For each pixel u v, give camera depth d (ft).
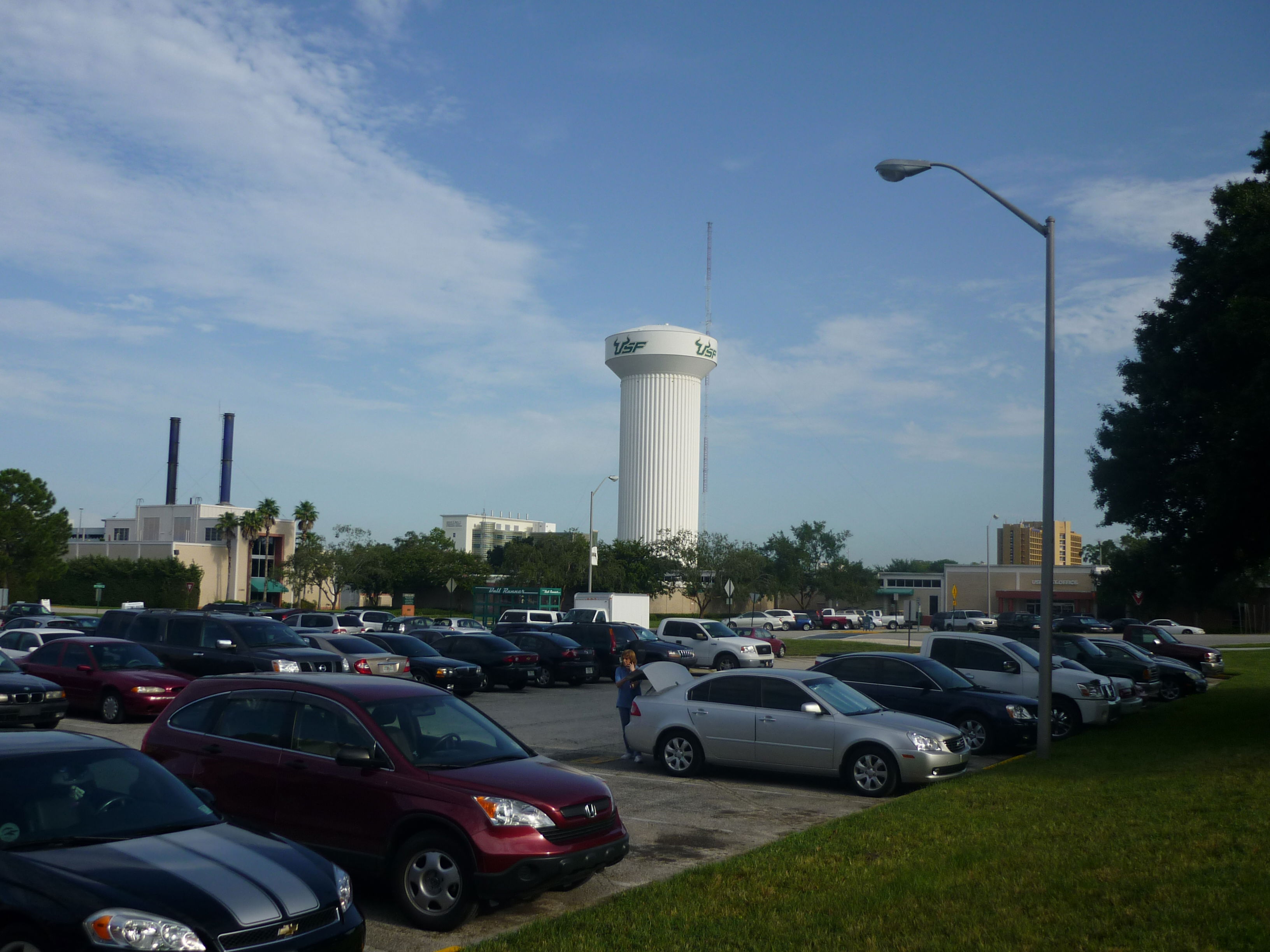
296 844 19.49
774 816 36.06
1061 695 57.93
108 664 60.80
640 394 318.24
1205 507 53.62
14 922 15.80
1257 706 70.33
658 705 45.42
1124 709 63.62
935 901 23.26
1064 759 46.55
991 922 21.62
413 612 205.46
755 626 187.93
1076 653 77.30
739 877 25.62
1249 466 49.75
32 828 17.60
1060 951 19.72
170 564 265.54
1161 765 43.37
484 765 25.12
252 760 26.05
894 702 52.95
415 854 23.06
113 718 58.80
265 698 27.07
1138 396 59.52
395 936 22.45
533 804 23.29
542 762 26.43
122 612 70.85
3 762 18.43
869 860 27.17
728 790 41.22
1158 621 227.81
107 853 17.13
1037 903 22.89
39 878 16.12
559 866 22.97
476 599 182.91
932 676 53.57
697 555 253.85
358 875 23.99
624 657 48.70
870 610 338.75
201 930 15.75
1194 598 60.95
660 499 314.35
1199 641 187.21
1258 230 50.72
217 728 27.32
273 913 16.63
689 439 320.09
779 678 43.47
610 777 44.01
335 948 17.22
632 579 242.99
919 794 37.35
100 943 15.19
